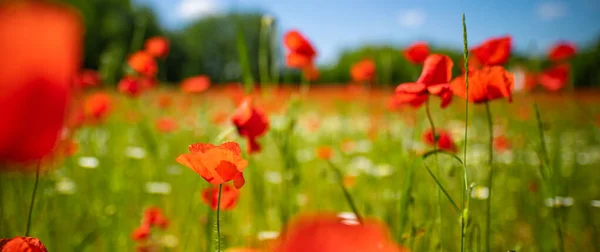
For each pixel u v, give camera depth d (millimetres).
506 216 1718
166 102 3145
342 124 3863
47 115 209
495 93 1155
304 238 211
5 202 1453
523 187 1723
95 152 2268
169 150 2670
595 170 2533
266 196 1655
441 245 1189
